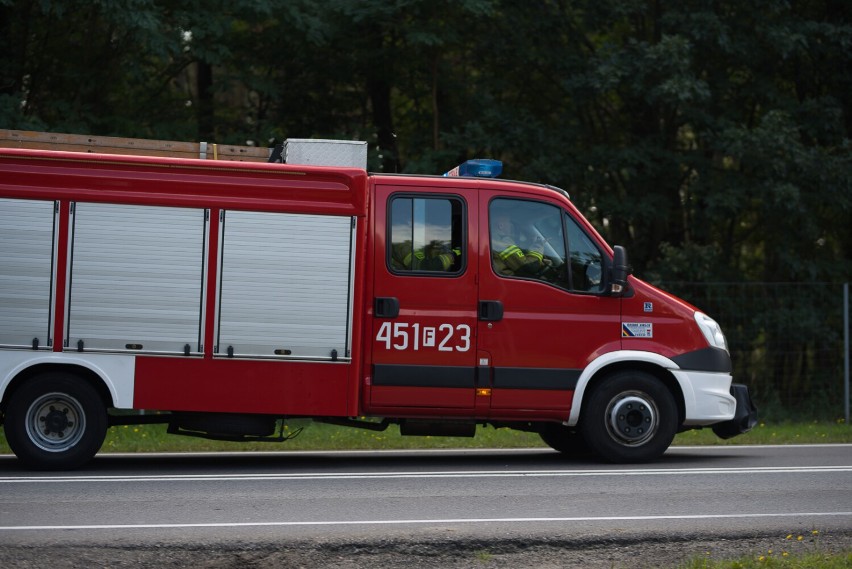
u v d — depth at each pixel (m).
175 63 35.59
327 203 18.55
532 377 19.14
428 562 12.00
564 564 11.90
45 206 17.97
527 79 39.72
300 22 33.34
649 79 34.72
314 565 11.77
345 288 18.55
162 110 36.41
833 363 33.41
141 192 18.17
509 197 19.44
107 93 35.16
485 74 39.16
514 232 19.42
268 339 18.38
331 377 18.53
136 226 18.16
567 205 19.62
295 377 18.44
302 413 18.45
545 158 36.06
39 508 14.21
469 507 14.56
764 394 33.03
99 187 18.09
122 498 15.11
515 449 23.05
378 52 36.72
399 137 38.53
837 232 40.09
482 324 19.06
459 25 35.91
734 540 12.95
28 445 17.89
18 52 34.28
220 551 11.98
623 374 19.48
